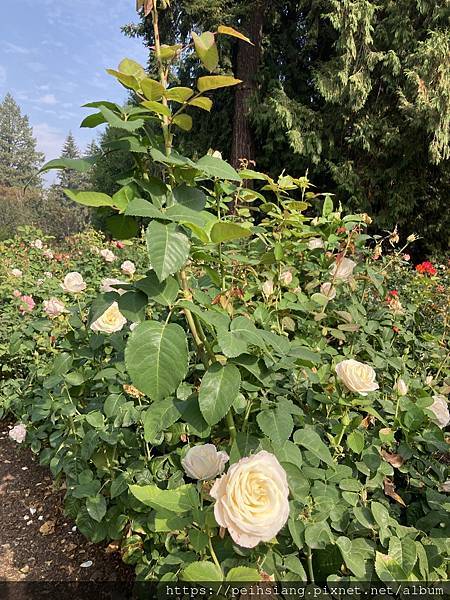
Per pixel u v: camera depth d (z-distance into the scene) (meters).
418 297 2.97
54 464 2.09
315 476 1.32
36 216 25.91
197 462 1.04
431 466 1.63
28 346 2.89
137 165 1.19
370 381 1.34
